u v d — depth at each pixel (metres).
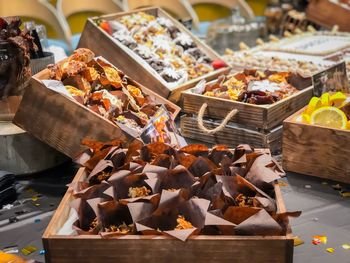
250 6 3.79
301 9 3.54
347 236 1.15
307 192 1.35
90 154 1.21
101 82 1.48
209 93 1.68
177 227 0.96
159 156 1.13
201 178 1.06
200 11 3.49
